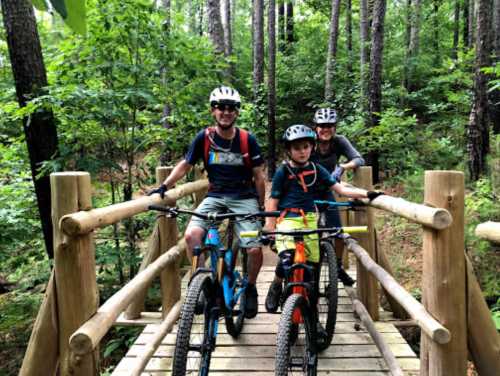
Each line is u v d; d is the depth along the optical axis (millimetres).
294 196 3096
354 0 17656
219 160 3305
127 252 5457
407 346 3426
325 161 4160
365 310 3631
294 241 2775
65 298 2146
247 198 3369
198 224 3109
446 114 10898
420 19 14312
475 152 7391
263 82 13242
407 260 6430
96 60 4988
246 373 3076
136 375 2684
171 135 5855
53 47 5391
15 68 5105
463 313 2170
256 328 3787
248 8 24938
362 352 3363
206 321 2559
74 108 4852
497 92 8961
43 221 5406
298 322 2498
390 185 8867
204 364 2508
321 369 3117
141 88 5125
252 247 3205
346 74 13188
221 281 2746
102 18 4832
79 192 2156
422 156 9047
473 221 5902
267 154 12656
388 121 8828
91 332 1947
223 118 3154
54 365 2273
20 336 5355
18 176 5938
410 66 12812
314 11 18703
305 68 14852
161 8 5395
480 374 2297
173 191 3852
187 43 5453
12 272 6656
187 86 5645
